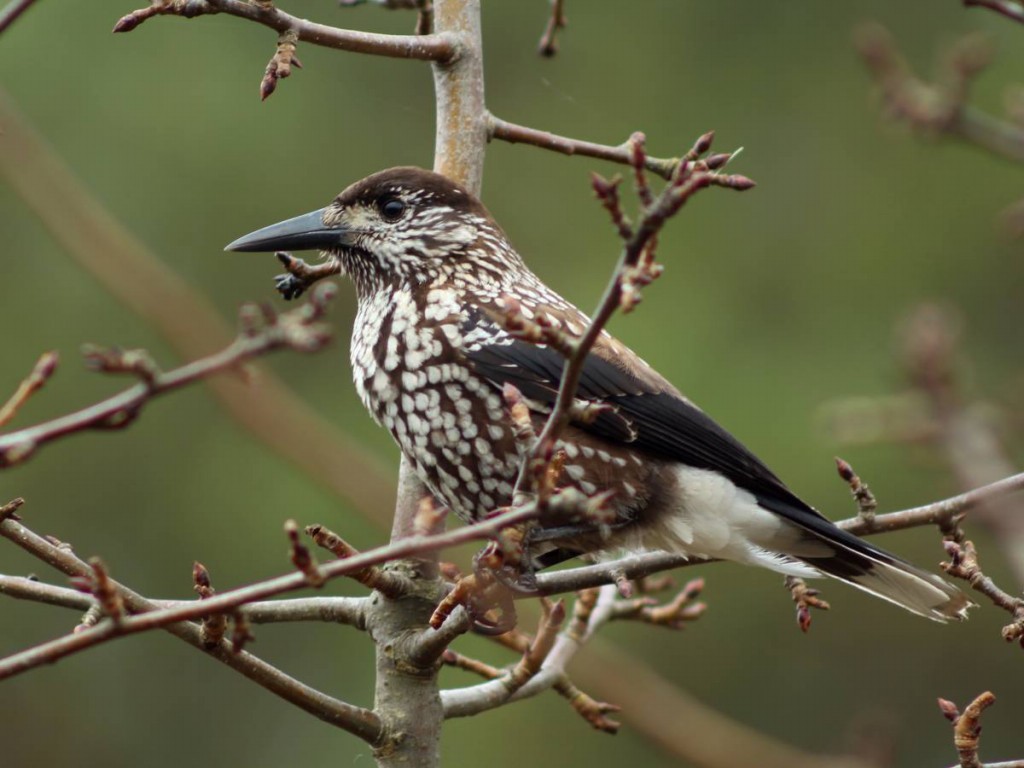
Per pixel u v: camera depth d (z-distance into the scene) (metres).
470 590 5.59
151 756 13.25
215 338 11.02
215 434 13.65
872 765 9.60
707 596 13.81
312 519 13.29
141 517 13.41
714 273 15.23
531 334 4.89
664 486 7.21
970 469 6.74
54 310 13.59
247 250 7.83
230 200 14.00
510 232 15.06
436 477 7.31
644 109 15.78
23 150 10.88
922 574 7.02
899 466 13.38
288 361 13.79
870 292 15.25
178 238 13.88
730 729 9.96
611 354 7.29
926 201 15.47
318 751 13.20
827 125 15.77
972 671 13.72
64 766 13.17
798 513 7.17
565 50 15.91
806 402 14.36
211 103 14.18
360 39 6.78
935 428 6.90
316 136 14.45
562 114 15.66
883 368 14.62
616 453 7.18
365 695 13.08
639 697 10.01
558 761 12.92
